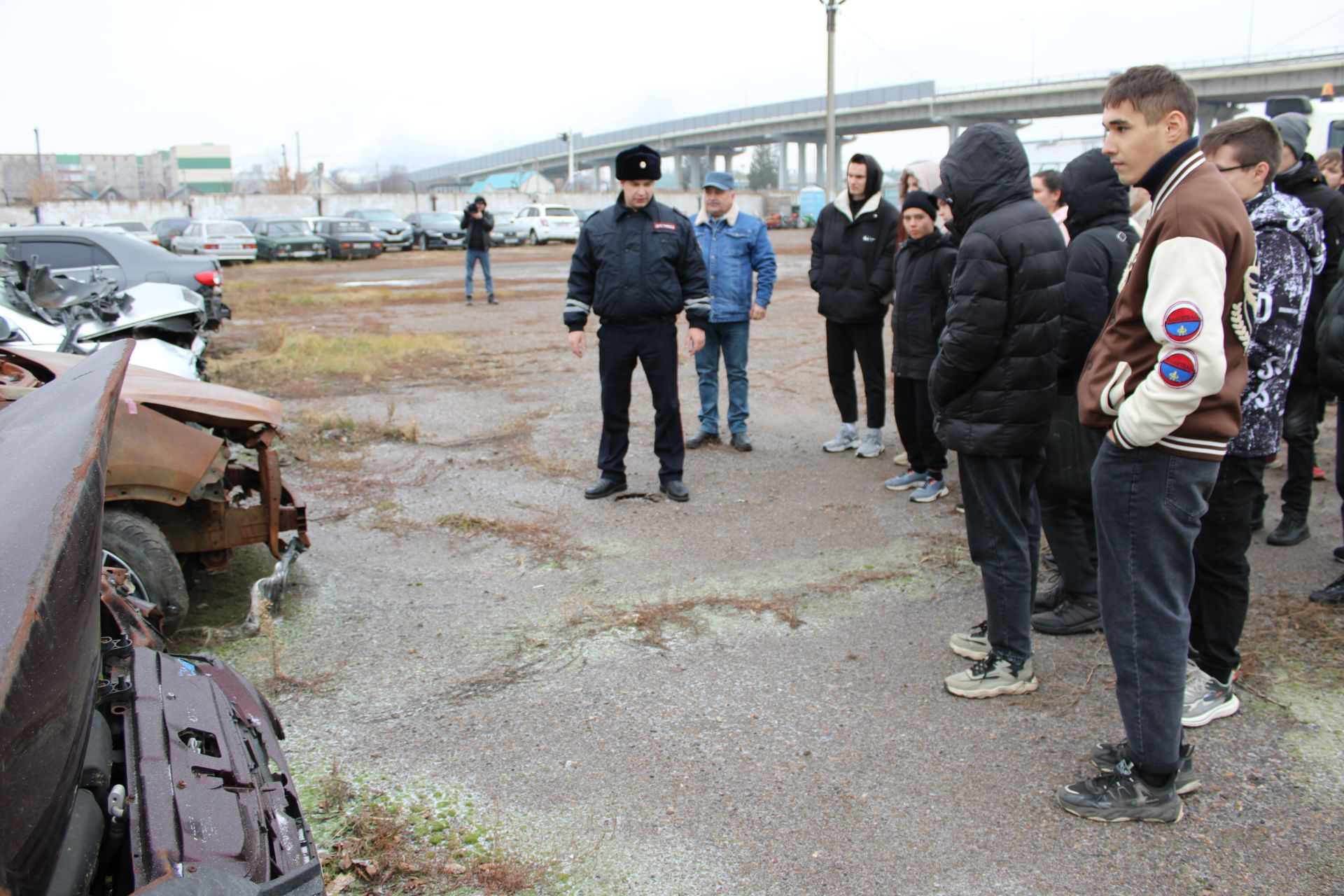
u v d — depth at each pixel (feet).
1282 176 16.87
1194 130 8.26
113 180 488.44
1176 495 8.39
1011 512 10.96
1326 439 22.90
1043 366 10.46
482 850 8.58
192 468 12.26
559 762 9.98
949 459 22.39
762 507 18.48
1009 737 10.43
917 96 266.16
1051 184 15.85
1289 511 16.07
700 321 18.58
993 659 11.36
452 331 43.52
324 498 18.83
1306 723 10.63
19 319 19.90
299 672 11.91
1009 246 10.13
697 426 24.93
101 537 4.78
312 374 32.14
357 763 9.95
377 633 13.03
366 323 46.88
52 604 4.09
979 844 8.69
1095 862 8.46
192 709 6.09
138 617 7.41
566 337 41.42
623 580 14.87
